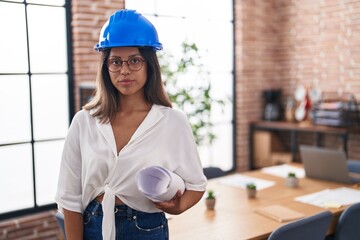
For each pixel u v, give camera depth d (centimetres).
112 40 128
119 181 129
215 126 477
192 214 221
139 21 131
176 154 136
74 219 136
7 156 333
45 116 349
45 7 342
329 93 450
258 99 495
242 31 472
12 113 333
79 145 136
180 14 425
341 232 213
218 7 462
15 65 331
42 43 343
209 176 309
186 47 360
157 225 134
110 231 129
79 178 137
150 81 138
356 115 421
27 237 336
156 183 127
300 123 446
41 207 348
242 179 296
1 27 323
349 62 430
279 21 495
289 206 233
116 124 136
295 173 297
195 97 365
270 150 475
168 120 136
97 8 357
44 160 352
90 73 358
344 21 430
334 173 279
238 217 216
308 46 467
